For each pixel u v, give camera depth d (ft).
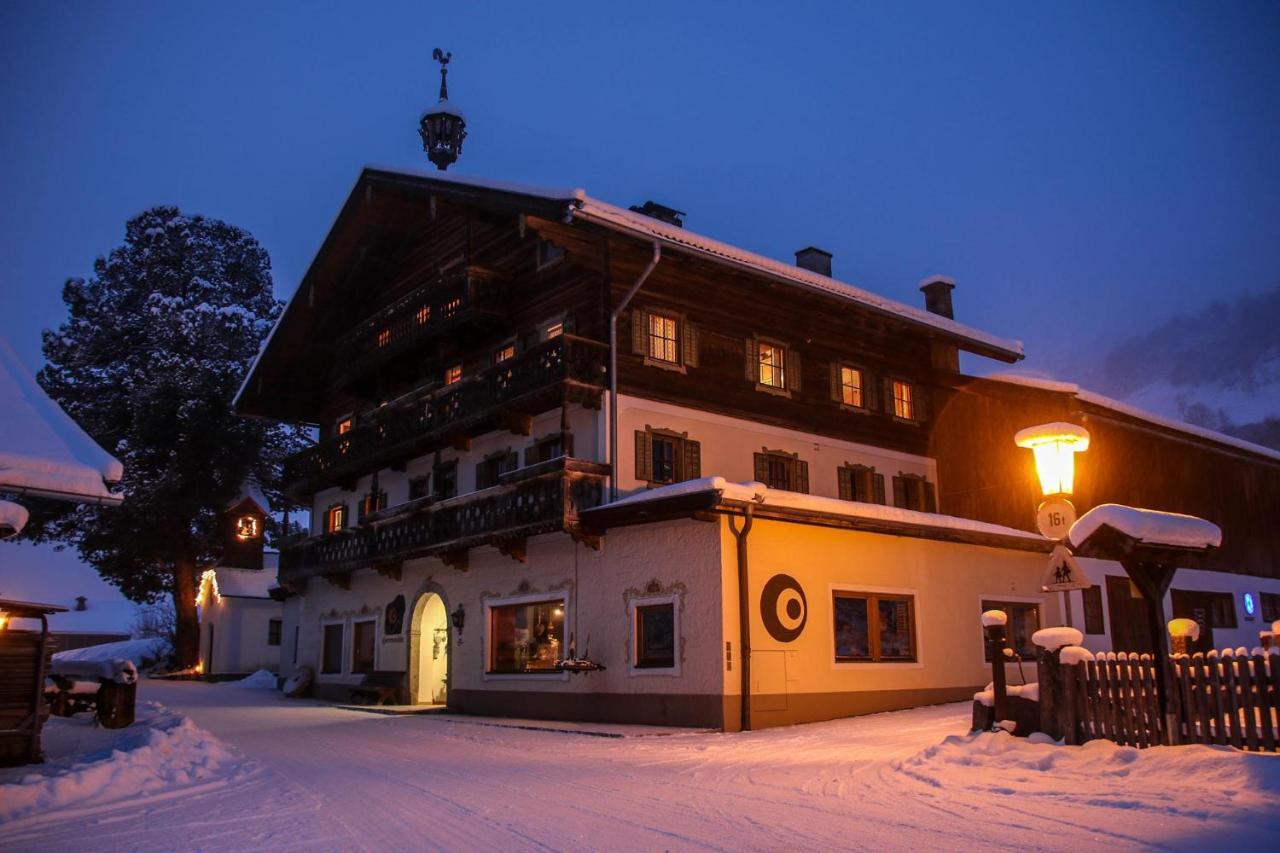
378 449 84.89
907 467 82.99
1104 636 78.69
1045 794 27.96
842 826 24.68
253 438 132.05
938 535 66.33
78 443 33.32
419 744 50.21
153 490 127.03
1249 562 96.63
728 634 54.70
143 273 139.74
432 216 74.02
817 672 58.49
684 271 70.44
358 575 91.81
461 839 24.16
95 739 44.62
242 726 62.69
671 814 27.07
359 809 29.07
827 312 78.43
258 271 147.02
